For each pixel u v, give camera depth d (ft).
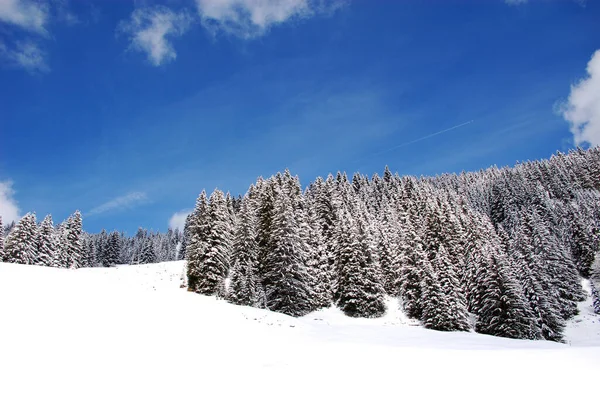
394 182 324.60
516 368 29.94
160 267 224.53
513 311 116.26
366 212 216.13
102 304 48.80
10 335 31.86
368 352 39.68
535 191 288.51
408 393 25.08
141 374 28.86
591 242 205.77
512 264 145.69
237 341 43.86
